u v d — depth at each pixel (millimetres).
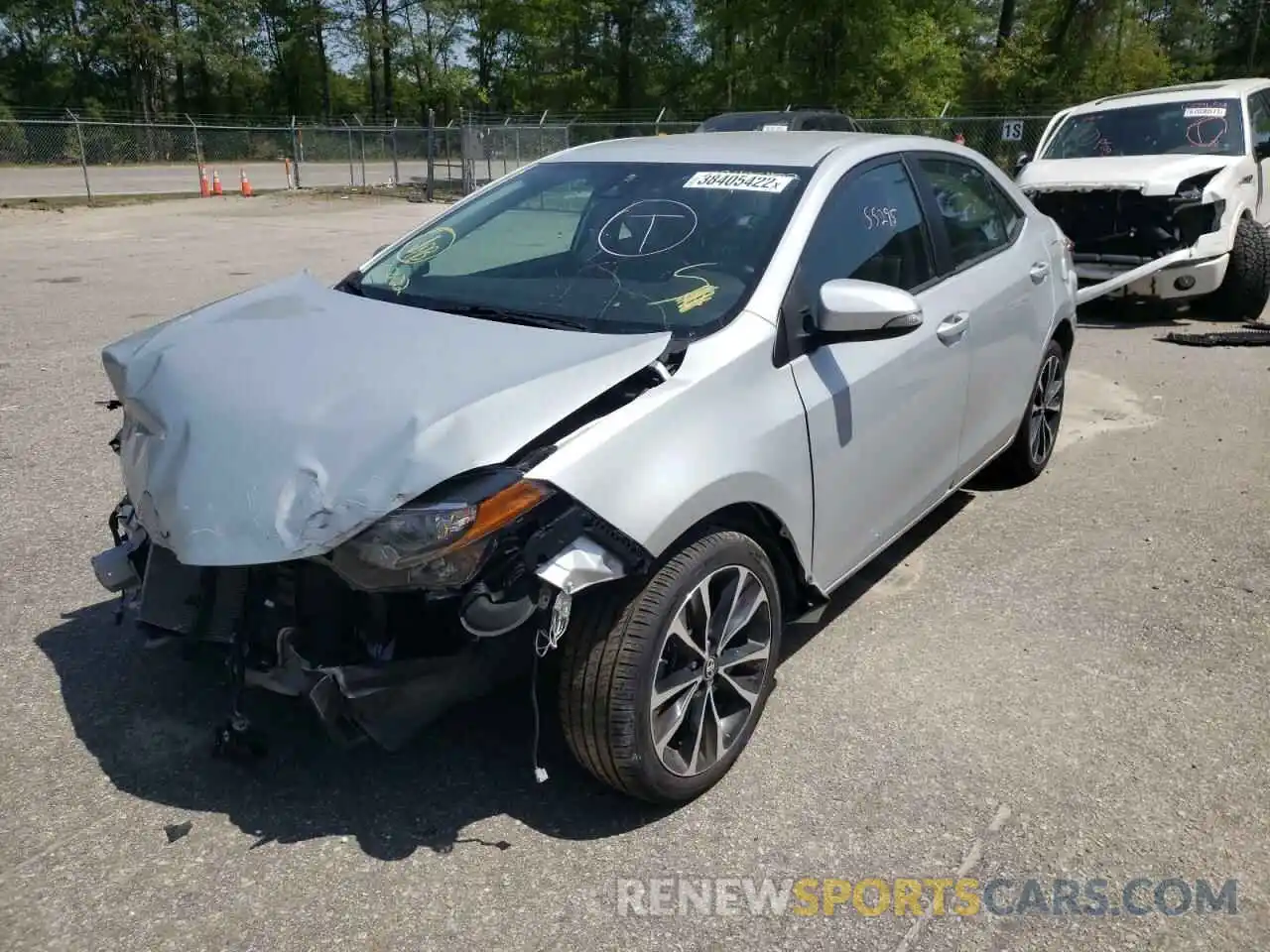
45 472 5457
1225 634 3928
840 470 3387
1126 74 36812
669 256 3447
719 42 41781
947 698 3510
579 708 2709
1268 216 10008
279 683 2711
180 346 3184
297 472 2545
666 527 2660
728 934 2531
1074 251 9570
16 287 11414
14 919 2549
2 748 3207
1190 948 2498
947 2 31953
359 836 2848
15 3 49406
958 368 4105
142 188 26922
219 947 2479
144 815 2922
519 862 2758
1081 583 4344
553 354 2883
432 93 58469
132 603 3180
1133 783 3072
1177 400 6988
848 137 4117
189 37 51781
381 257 4078
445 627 2662
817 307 3252
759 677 3160
